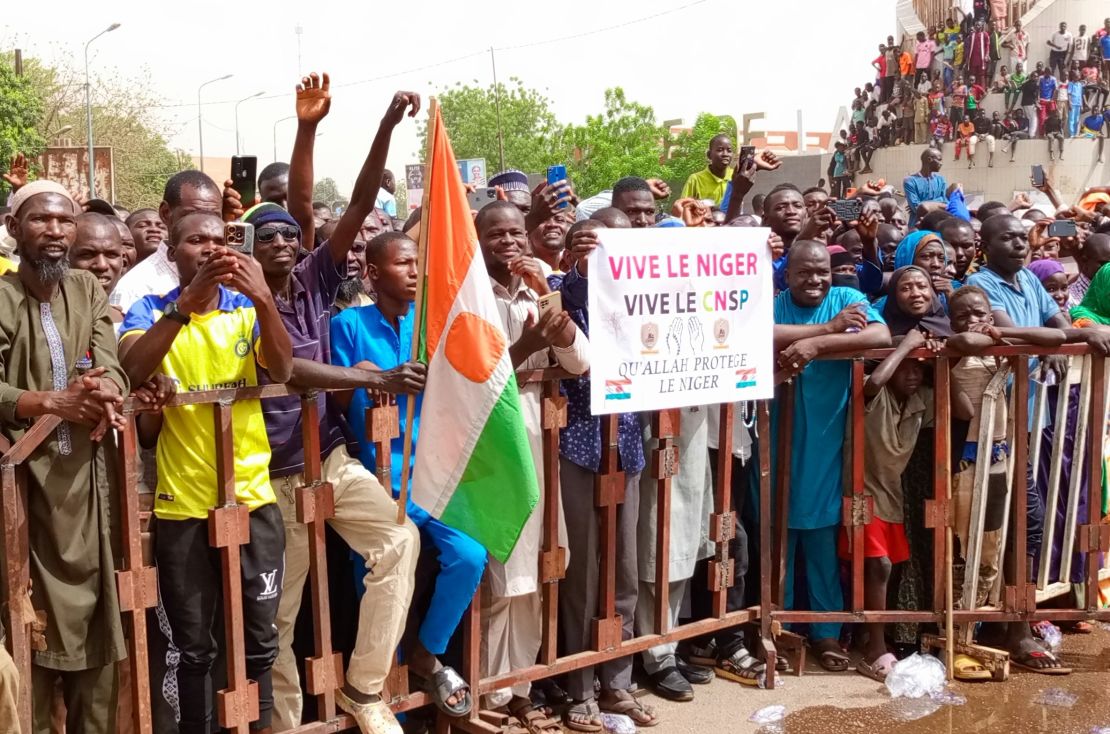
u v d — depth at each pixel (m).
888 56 33.53
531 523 4.16
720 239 4.50
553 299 3.97
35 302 3.31
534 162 53.28
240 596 3.56
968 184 31.12
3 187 26.66
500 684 4.18
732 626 4.94
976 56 31.08
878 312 5.30
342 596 4.18
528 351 4.03
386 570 3.75
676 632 4.66
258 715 3.66
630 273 4.29
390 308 4.18
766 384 4.67
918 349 4.88
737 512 5.11
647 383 4.35
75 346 3.34
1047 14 33.31
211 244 3.67
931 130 31.67
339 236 4.12
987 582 5.08
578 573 4.43
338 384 3.67
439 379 3.73
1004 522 5.05
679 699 4.68
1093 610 5.18
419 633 4.04
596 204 6.77
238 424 3.57
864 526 4.95
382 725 3.81
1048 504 5.14
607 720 4.42
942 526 4.92
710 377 4.51
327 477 3.83
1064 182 30.42
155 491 3.68
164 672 3.67
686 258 4.41
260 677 3.70
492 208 4.34
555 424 4.23
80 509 3.27
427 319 3.76
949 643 4.92
